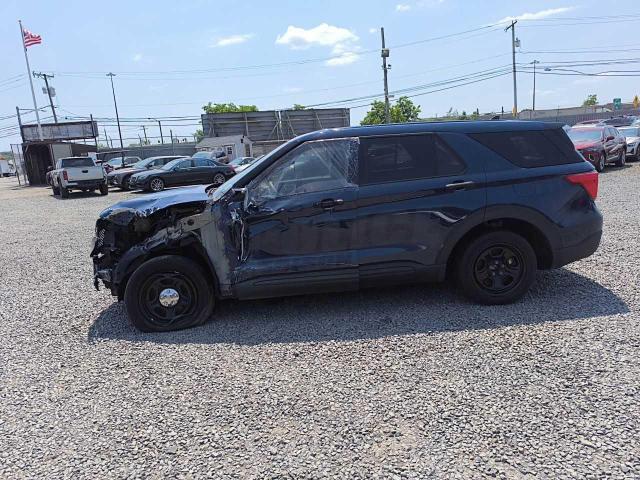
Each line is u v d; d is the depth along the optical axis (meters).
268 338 4.21
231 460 2.62
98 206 17.25
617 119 34.38
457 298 4.88
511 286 4.61
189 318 4.55
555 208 4.52
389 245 4.41
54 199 21.42
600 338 3.80
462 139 4.53
